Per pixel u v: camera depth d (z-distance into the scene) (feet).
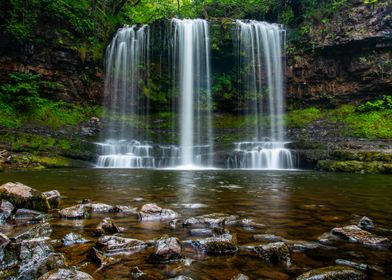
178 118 74.43
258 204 17.16
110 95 74.33
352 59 67.97
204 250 9.00
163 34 73.56
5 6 60.34
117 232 10.96
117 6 84.23
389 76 64.23
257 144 57.26
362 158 43.42
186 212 14.67
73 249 9.05
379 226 12.28
